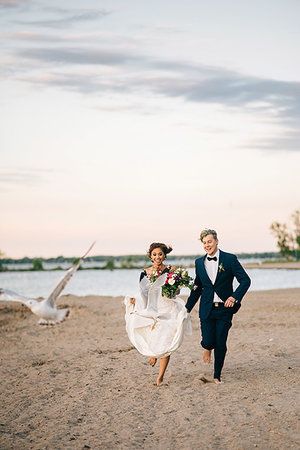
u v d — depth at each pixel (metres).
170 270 7.73
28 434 6.22
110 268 98.50
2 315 18.56
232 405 6.73
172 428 6.10
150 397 7.33
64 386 8.33
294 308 17.05
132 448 5.58
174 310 7.71
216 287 7.51
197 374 8.39
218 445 5.52
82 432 6.16
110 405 7.11
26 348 12.20
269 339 11.30
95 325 15.27
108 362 9.73
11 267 114.38
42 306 6.16
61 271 98.75
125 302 7.93
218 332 7.55
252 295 23.55
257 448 5.38
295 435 5.66
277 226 114.00
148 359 9.77
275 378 7.93
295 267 84.25
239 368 8.68
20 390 8.29
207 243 7.55
